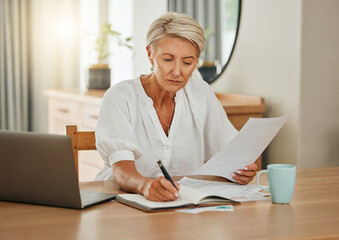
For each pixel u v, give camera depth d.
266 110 2.76
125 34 4.35
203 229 1.04
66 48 4.81
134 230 1.03
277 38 2.66
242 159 1.54
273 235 1.01
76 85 4.88
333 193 1.39
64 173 1.18
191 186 1.49
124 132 1.56
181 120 1.75
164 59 1.48
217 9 3.06
